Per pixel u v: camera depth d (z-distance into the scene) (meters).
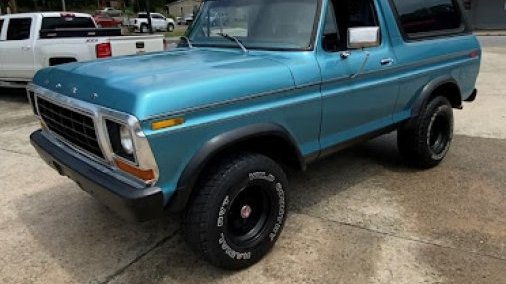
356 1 3.95
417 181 4.80
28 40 9.63
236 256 3.25
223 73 3.14
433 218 3.99
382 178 4.92
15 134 7.21
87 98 3.02
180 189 2.91
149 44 9.55
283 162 3.77
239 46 3.97
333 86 3.77
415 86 4.68
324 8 3.66
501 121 7.21
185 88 2.87
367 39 3.47
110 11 66.62
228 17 4.18
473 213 4.06
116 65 3.47
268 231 3.42
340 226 3.91
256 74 3.24
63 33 9.50
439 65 4.91
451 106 5.26
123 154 2.86
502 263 3.32
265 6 3.93
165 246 3.72
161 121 2.74
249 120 3.19
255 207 3.43
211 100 2.96
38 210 4.43
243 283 3.21
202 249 3.14
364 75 4.01
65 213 4.34
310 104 3.59
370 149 5.87
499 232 3.73
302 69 3.50
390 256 3.44
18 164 5.76
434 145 5.09
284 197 3.47
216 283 3.22
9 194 4.83
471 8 32.72
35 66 9.66
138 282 3.27
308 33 3.64
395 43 4.35
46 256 3.62
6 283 3.29
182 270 3.39
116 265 3.48
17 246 3.78
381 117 4.43
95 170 3.10
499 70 12.41
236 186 3.12
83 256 3.61
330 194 4.55
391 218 4.02
